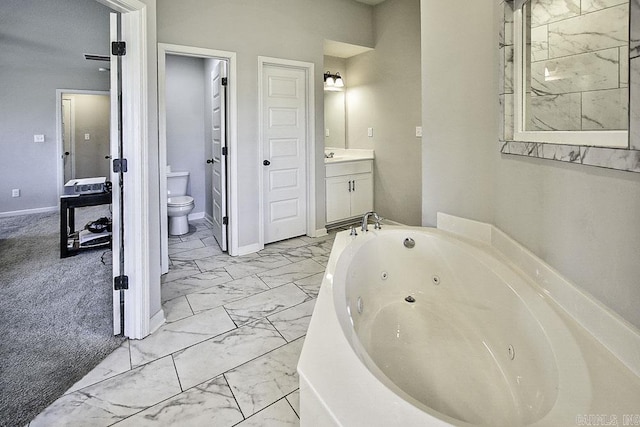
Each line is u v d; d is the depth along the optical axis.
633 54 0.97
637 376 1.03
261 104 3.87
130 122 2.09
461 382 1.59
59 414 1.56
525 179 1.74
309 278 3.16
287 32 3.98
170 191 4.84
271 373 1.84
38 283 3.03
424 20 2.57
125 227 2.14
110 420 1.53
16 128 5.38
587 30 1.33
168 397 1.67
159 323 2.33
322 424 0.90
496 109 2.05
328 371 1.01
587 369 1.07
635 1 0.95
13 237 4.39
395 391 0.94
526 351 1.46
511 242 1.88
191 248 4.08
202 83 5.47
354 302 1.99
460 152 2.35
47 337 2.18
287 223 4.32
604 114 1.24
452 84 2.37
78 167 7.48
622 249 1.08
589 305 1.24
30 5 5.17
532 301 1.49
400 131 4.57
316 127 4.35
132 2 1.98
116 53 2.06
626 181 1.05
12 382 1.76
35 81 5.38
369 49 4.78
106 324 2.34
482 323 1.92
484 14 2.09
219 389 1.72
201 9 3.41
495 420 1.37
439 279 2.32
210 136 5.06
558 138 1.47
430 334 1.98
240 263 3.55
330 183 4.59
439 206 2.55
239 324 2.35
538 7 1.63
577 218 1.32
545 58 1.59
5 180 5.39
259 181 3.92
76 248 3.84
